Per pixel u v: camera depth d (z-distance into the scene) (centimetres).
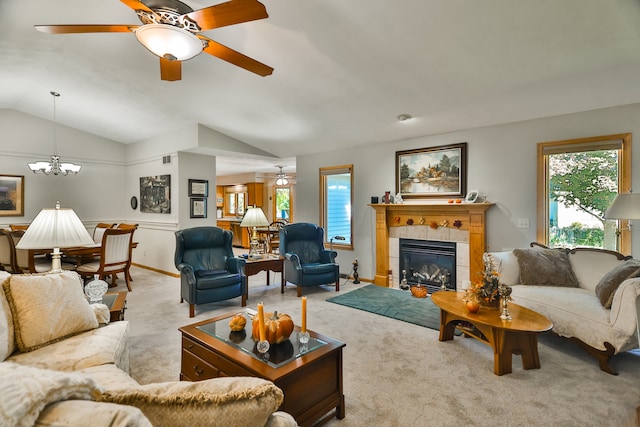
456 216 449
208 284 377
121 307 248
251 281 551
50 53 363
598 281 310
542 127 387
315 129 499
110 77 409
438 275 471
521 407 200
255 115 464
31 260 405
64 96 489
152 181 619
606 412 195
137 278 558
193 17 189
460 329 301
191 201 578
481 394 214
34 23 302
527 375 239
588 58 279
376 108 410
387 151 523
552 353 279
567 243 376
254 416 81
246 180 1038
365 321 352
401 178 507
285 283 514
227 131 537
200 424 77
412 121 436
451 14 241
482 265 415
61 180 621
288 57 317
